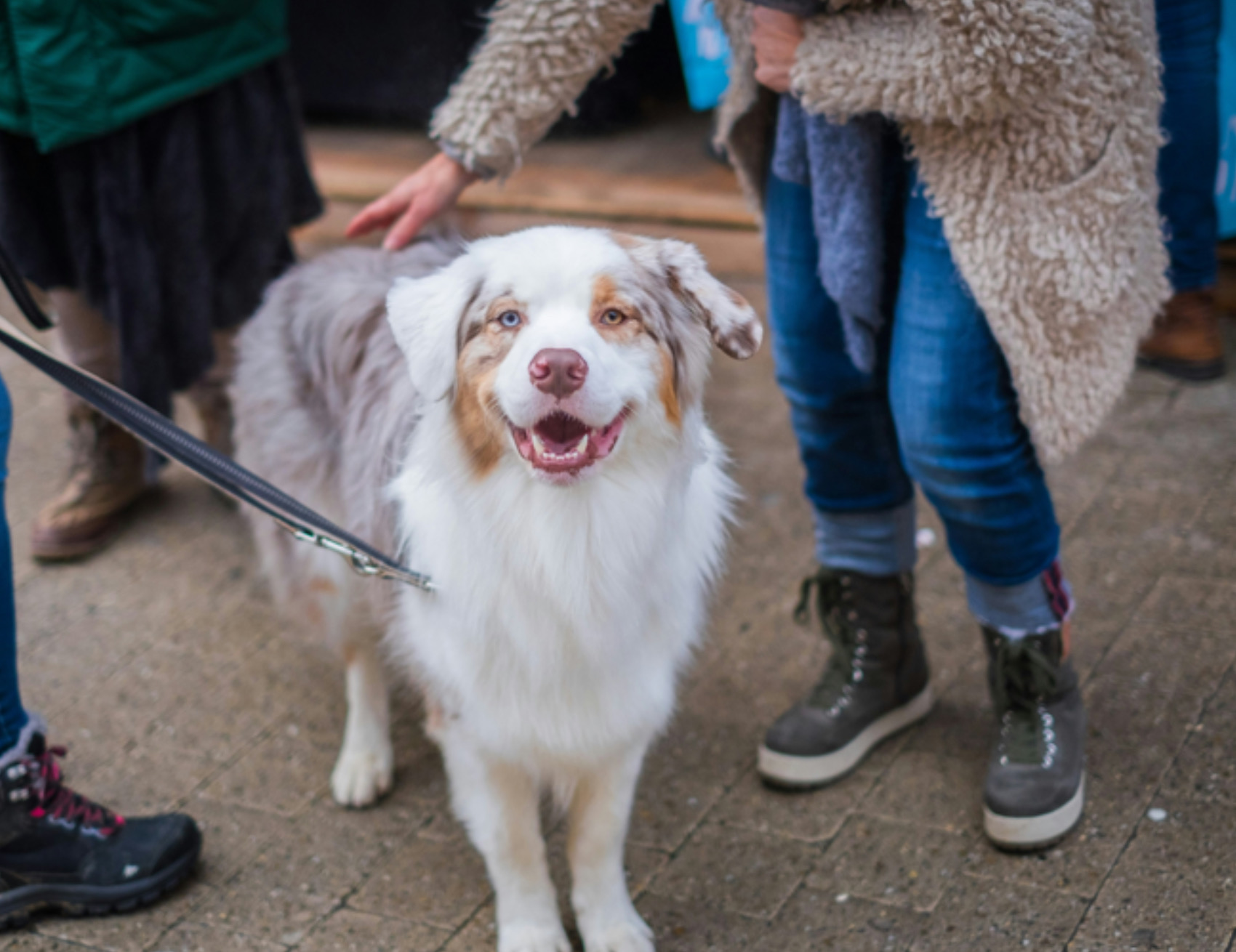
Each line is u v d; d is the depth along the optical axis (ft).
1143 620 8.99
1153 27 6.16
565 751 6.48
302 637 9.80
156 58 9.21
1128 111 6.15
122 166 9.54
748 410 12.60
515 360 5.58
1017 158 6.05
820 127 6.48
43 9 8.69
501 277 5.84
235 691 9.22
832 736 7.87
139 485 11.26
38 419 13.00
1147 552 9.71
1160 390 11.76
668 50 17.84
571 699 6.37
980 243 6.20
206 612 10.13
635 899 7.16
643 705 6.51
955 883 7.02
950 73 5.70
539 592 6.15
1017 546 7.00
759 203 7.59
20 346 6.10
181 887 7.41
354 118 18.49
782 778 7.84
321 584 7.96
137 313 9.92
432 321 6.04
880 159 6.56
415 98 17.52
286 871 7.52
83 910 7.12
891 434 7.64
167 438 6.39
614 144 17.19
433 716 6.98
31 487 11.84
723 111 7.28
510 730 6.45
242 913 7.20
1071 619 9.09
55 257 9.93
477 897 7.26
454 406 6.10
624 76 17.26
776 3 6.13
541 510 5.99
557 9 6.78
